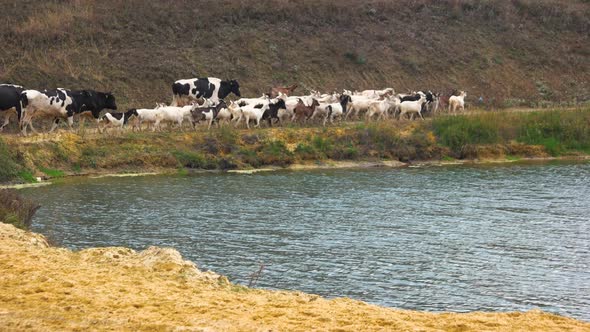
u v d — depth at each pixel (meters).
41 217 27.22
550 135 46.66
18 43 50.91
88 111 39.12
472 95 60.03
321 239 24.83
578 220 27.97
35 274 13.94
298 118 44.50
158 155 38.47
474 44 65.31
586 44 68.50
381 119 47.03
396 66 60.50
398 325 11.24
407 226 26.84
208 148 39.75
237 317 11.51
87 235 24.75
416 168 40.91
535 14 70.81
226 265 21.72
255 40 58.44
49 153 36.53
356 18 64.44
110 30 54.97
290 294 13.92
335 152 41.62
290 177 37.25
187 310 11.91
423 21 66.50
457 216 28.52
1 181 33.84
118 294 12.80
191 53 55.22
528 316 12.07
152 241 24.16
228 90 46.44
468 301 18.97
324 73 57.81
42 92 37.38
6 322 11.41
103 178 36.00
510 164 42.81
